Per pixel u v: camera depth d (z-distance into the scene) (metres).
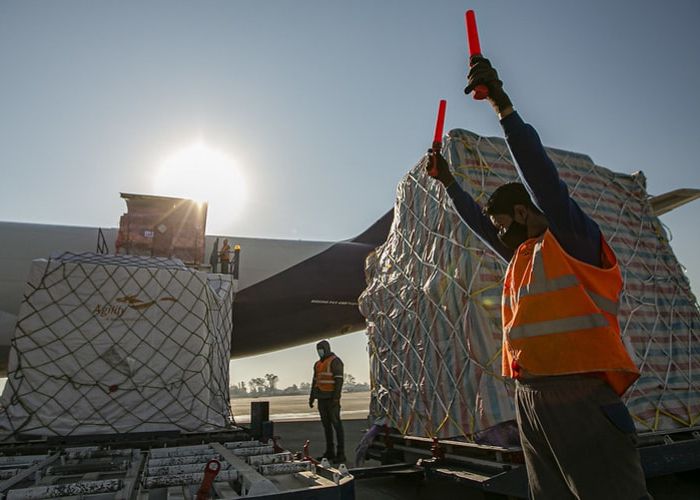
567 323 1.27
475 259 3.14
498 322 2.98
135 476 2.02
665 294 3.65
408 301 3.94
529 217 1.48
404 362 3.89
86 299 3.48
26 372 3.23
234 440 3.18
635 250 3.73
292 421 10.73
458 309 3.21
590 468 1.19
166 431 3.26
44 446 2.83
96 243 9.52
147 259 4.03
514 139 1.24
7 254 8.83
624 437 1.19
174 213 7.68
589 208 3.72
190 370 3.60
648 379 3.17
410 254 4.05
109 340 3.44
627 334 3.25
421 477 3.56
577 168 3.92
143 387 3.41
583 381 1.24
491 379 2.88
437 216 3.67
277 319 10.23
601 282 1.32
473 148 3.48
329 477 1.94
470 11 1.35
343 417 13.78
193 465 2.06
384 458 3.94
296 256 10.79
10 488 1.80
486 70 1.25
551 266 1.33
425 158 4.00
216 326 4.32
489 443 2.83
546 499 1.34
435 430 3.34
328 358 5.34
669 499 3.14
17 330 3.31
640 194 4.10
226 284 4.94
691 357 3.45
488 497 2.71
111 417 3.26
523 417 1.39
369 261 5.16
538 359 1.30
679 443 2.81
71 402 3.23
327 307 10.47
